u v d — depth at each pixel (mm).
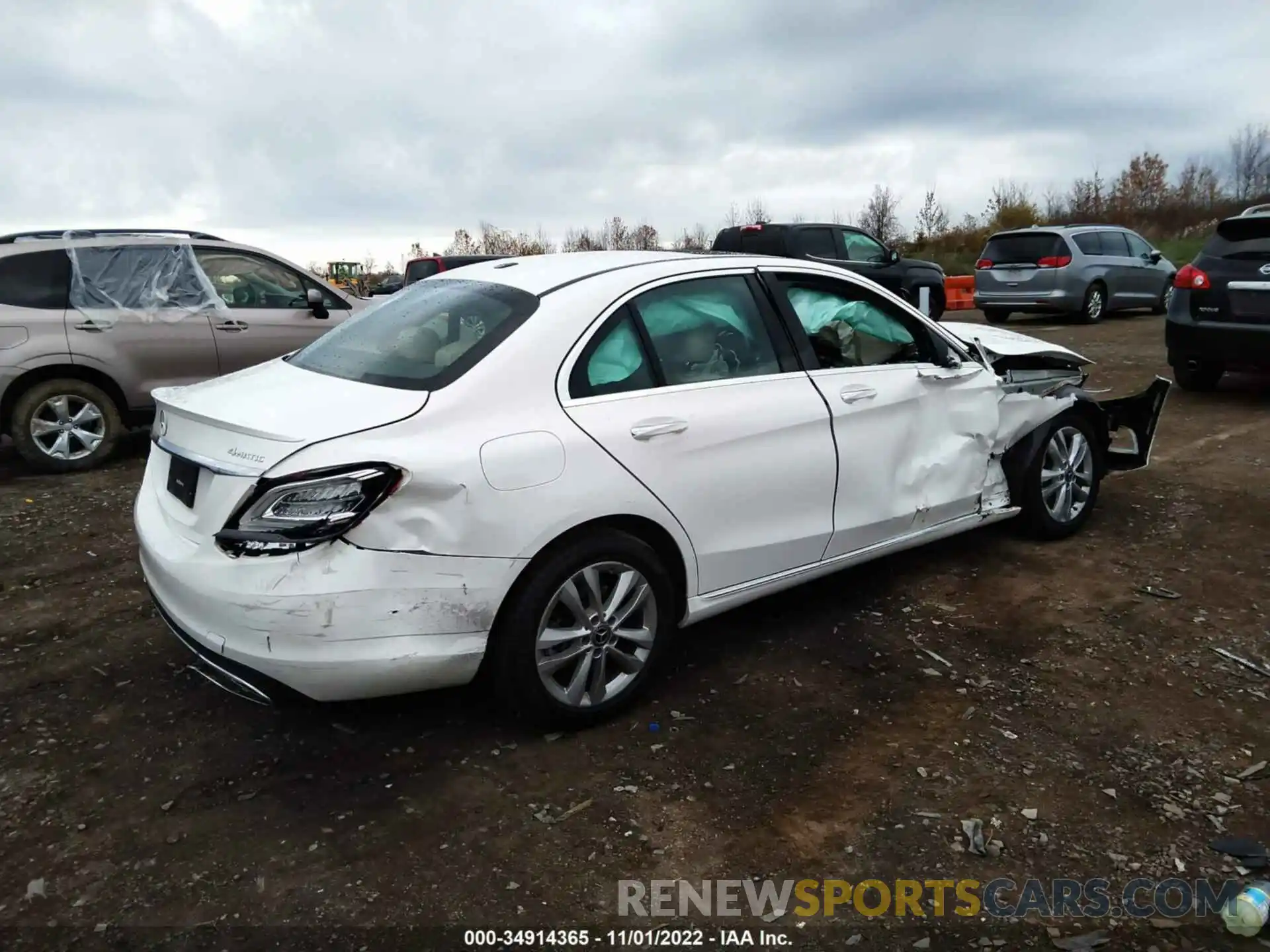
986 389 4457
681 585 3451
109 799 2887
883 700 3430
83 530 5469
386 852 2641
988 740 3150
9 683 3611
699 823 2754
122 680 3643
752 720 3311
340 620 2682
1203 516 5305
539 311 3188
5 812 2822
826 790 2902
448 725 3297
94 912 2414
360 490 2660
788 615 4180
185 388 3566
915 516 4180
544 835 2707
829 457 3750
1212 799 2818
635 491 3148
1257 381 9344
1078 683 3518
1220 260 7934
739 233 14156
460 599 2830
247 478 2707
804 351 3807
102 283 6969
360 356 3346
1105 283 14992
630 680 3312
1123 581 4445
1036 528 4895
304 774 3018
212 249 7453
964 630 3986
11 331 6605
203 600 2773
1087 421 5062
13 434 6770
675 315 3473
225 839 2699
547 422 3004
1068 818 2742
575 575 3078
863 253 14211
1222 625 3957
